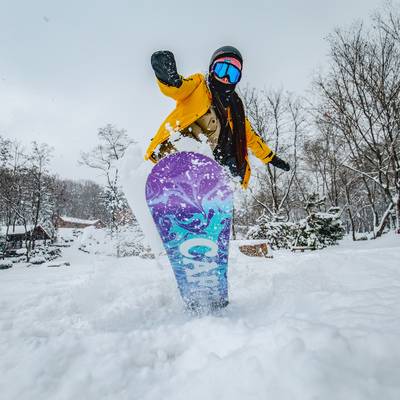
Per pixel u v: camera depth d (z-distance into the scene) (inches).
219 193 77.0
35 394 46.3
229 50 89.4
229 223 78.1
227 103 93.9
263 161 112.9
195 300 80.4
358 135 633.6
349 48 580.1
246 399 38.5
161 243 87.2
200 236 78.1
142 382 49.3
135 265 158.1
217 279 79.3
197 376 46.3
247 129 104.1
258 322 68.6
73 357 55.5
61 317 85.0
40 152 1073.5
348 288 86.2
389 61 554.9
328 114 624.4
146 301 92.2
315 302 69.7
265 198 875.4
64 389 47.0
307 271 110.9
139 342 62.0
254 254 271.4
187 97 91.3
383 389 35.4
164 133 92.8
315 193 486.0
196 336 63.0
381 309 58.6
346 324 53.2
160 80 85.7
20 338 65.1
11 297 109.5
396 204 575.2
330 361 40.7
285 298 79.4
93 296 98.4
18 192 1104.2
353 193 1078.4
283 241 505.0
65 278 166.4
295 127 850.1
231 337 57.5
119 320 78.4
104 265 112.6
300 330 49.0
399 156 617.6
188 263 79.3
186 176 77.0
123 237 149.9
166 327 68.8
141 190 85.2
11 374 50.9
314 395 35.6
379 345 42.6
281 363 42.0
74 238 2119.8
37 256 1121.4
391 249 156.6
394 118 552.1
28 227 1672.0
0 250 1342.3
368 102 584.7
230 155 96.7
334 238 479.8
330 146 859.4
